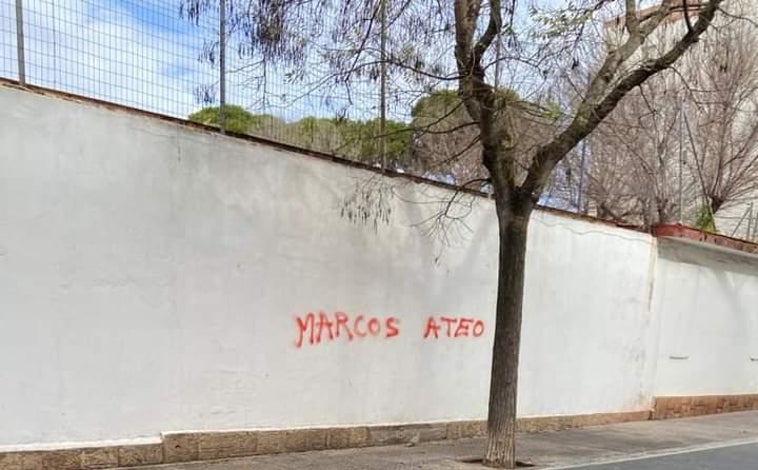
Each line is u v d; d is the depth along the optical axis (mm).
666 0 8281
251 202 8070
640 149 17516
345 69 7969
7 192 6469
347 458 8250
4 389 6441
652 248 13750
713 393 15414
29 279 6578
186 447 7496
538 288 11609
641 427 12672
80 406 6863
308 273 8586
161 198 7391
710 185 19547
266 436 8125
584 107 7961
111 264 7055
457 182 10188
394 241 9508
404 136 9219
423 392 9875
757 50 17969
